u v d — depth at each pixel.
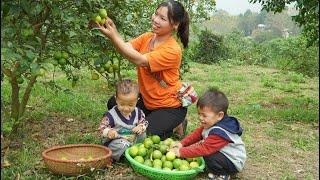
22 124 2.89
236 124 2.18
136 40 2.62
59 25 2.29
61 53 2.36
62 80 4.68
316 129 3.34
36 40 2.18
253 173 2.38
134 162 2.08
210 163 2.16
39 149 2.52
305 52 4.54
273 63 8.95
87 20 2.19
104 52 2.63
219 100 2.15
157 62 2.39
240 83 5.69
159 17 2.43
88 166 2.09
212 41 9.04
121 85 2.29
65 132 2.87
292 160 2.61
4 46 1.84
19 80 2.36
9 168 2.20
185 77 5.96
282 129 3.28
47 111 3.31
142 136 2.38
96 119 3.16
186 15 2.51
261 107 4.06
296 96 4.83
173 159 2.13
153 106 2.55
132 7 2.71
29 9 1.99
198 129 2.33
